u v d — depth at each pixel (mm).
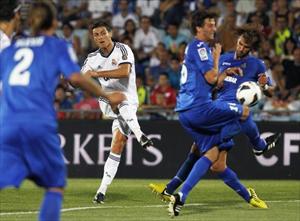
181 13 58625
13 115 20719
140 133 33562
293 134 45000
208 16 28672
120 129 33875
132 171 45000
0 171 20547
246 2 58062
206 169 29125
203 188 39594
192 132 29484
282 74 51562
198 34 28953
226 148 29891
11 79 21016
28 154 20719
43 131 20625
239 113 29125
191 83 28906
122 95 21094
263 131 44969
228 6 57438
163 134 45000
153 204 33188
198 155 30844
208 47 28906
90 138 45000
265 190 39281
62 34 57875
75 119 45094
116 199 34812
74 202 33531
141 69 53969
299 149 45062
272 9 56781
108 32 33719
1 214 29578
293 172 45062
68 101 49281
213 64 28609
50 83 20953
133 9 59938
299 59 51750
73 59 20875
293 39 53969
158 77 52469
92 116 46344
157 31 57625
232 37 32688
